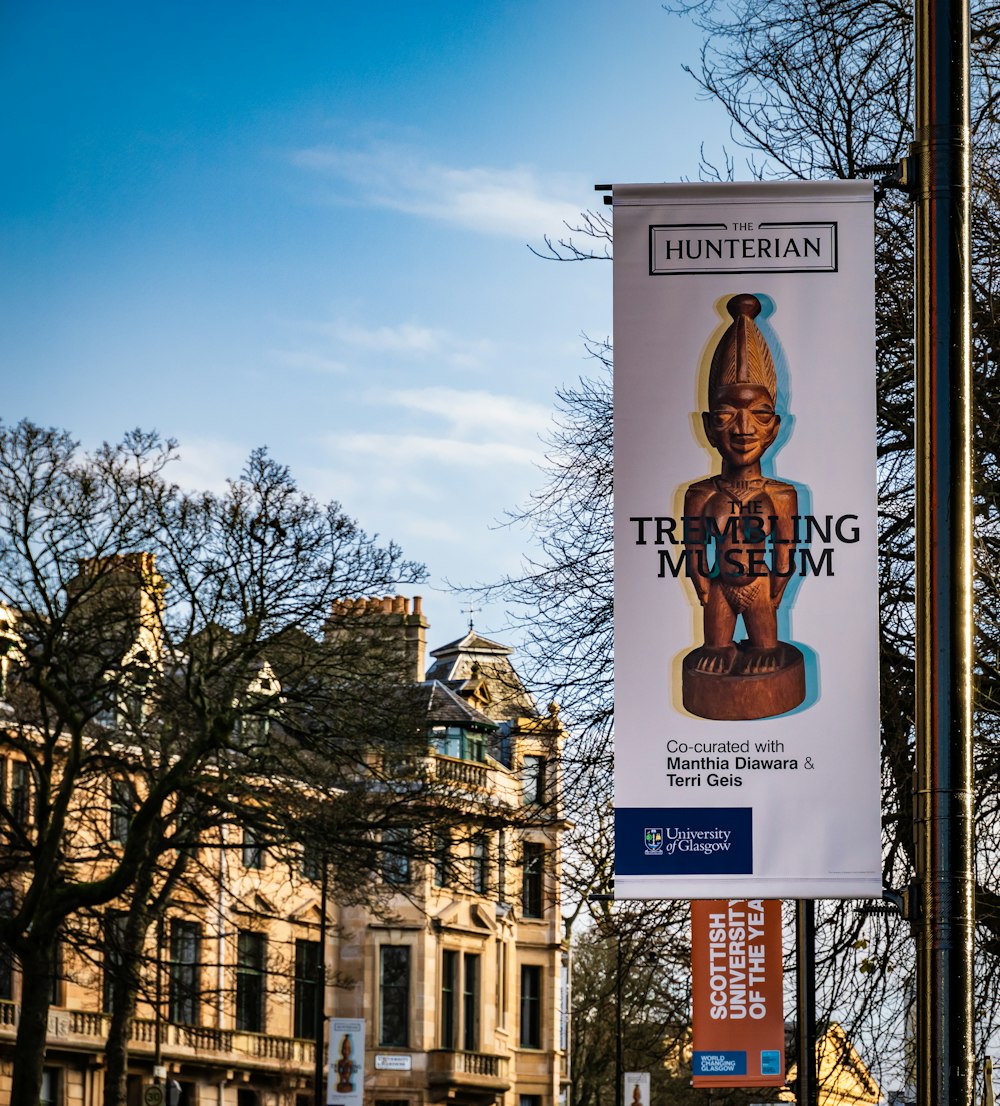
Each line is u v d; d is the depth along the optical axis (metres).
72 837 43.94
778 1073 18.88
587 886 20.80
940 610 8.67
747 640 9.80
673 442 9.96
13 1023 50.72
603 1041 75.25
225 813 37.31
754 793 9.70
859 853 9.60
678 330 10.04
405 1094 63.06
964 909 8.50
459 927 65.88
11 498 33.81
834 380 9.99
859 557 9.84
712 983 19.06
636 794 9.70
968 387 8.86
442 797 38.28
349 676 37.09
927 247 8.98
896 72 18.67
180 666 36.12
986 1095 18.50
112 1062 39.69
